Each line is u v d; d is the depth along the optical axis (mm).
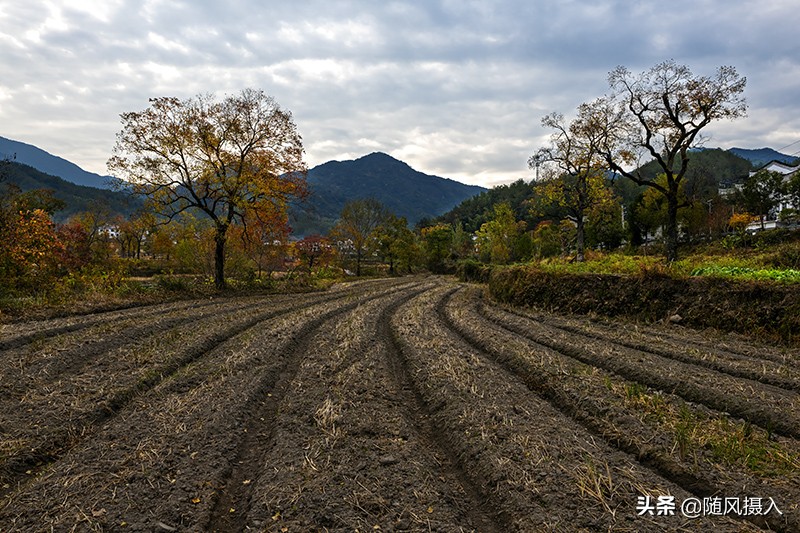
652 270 14922
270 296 26031
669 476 5074
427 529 4070
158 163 23781
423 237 93938
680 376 8188
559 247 47938
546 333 12750
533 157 35312
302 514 4238
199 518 4207
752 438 5781
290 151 26250
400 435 6164
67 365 8930
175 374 8656
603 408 6711
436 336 12898
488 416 6590
